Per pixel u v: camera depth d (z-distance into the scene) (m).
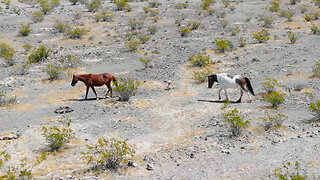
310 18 40.75
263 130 15.99
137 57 29.83
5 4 48.53
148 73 26.12
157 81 24.56
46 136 15.16
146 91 22.77
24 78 25.27
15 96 21.28
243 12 45.16
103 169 13.20
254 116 17.84
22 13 43.78
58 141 14.98
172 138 16.14
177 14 43.88
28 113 19.50
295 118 17.39
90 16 42.56
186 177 12.42
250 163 13.07
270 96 19.22
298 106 19.08
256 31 37.28
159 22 40.72
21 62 28.75
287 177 11.76
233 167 12.88
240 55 29.64
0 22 39.56
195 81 24.33
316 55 28.55
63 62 28.25
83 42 34.03
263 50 30.61
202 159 13.73
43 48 29.61
